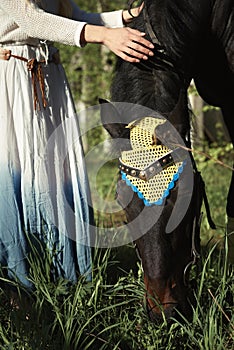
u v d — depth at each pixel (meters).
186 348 3.92
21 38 4.25
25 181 4.30
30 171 4.30
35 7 4.00
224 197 8.28
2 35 4.25
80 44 3.89
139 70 3.55
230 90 4.12
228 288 4.30
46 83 4.37
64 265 4.43
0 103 4.27
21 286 4.17
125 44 3.56
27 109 4.29
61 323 3.83
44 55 4.34
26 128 4.29
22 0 3.99
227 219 4.50
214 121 11.02
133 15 4.34
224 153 9.73
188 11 3.69
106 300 4.26
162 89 3.50
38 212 4.34
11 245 4.32
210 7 3.82
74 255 4.47
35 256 4.29
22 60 4.28
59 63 4.48
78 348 3.88
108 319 4.09
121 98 3.55
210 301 4.14
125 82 3.56
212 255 5.16
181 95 3.47
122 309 4.23
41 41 4.32
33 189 4.32
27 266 4.35
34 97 4.29
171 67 3.55
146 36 3.67
